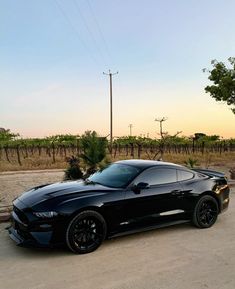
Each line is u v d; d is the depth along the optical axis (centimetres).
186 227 664
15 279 421
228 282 419
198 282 418
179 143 3438
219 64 1856
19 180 1247
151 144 3359
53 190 555
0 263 470
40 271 445
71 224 496
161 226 604
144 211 579
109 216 537
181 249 538
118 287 401
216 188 678
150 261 485
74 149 3247
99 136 1013
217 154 3222
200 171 739
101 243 528
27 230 487
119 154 3191
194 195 641
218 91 1833
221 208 687
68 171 955
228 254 519
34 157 2623
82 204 507
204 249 539
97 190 552
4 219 679
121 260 488
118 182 587
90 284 409
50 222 484
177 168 648
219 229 655
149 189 590
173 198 615
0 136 3472
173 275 438
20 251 515
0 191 1011
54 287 400
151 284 410
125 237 594
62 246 496
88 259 489
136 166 620
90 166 972
